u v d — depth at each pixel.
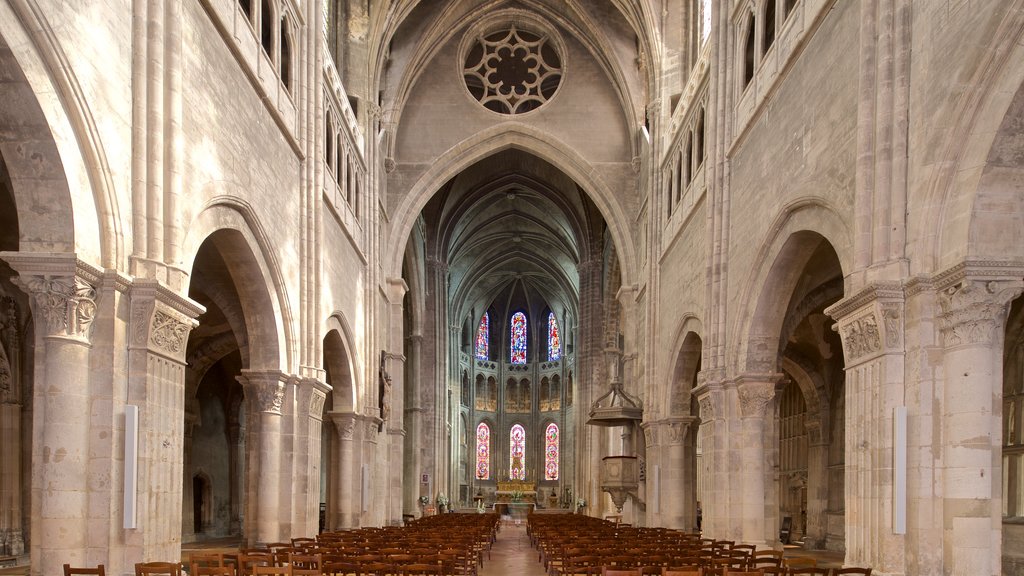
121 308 11.47
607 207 38.44
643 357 35.91
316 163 22.81
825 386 27.55
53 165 10.32
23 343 19.31
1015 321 15.72
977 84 10.45
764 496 19.77
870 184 12.79
